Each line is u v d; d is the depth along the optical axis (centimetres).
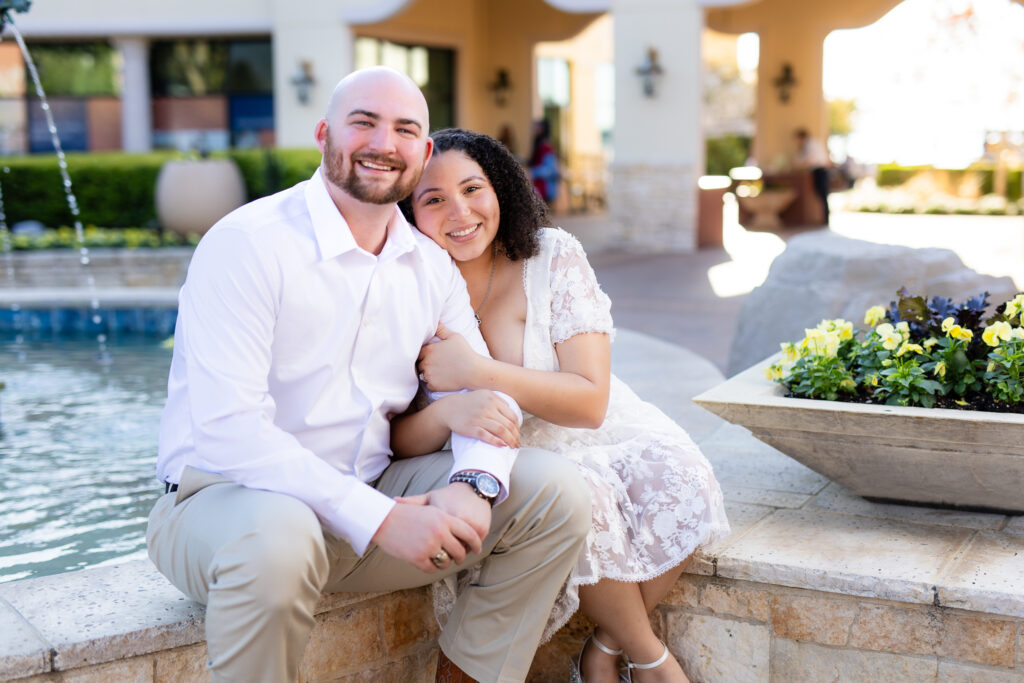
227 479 207
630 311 830
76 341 702
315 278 206
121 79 1683
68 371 585
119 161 1248
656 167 1365
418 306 222
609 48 2356
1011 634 218
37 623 207
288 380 210
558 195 1986
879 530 258
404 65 1694
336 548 213
